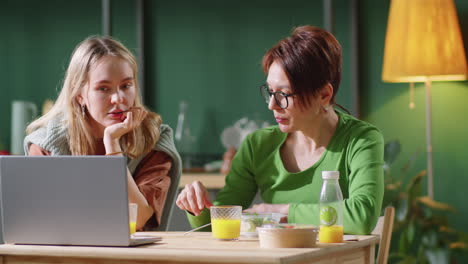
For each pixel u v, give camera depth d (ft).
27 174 5.23
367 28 13.44
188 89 14.43
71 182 5.10
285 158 7.00
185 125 14.28
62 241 5.19
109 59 7.21
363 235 5.92
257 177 7.15
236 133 13.83
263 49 14.03
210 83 14.34
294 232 4.88
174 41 14.48
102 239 5.07
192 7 14.42
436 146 13.10
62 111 7.73
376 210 6.03
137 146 7.52
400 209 11.77
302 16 13.80
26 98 15.05
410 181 12.98
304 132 6.81
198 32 14.39
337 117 6.91
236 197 7.20
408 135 13.21
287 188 6.84
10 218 5.33
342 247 5.09
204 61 14.37
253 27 14.10
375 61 13.41
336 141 6.70
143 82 14.28
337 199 5.29
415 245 12.88
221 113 14.28
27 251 5.10
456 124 12.99
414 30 11.75
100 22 14.65
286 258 4.35
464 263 12.66
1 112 15.12
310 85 6.29
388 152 12.24
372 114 13.42
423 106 13.15
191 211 6.69
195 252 4.63
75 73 7.32
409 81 12.39
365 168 6.36
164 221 7.94
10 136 15.08
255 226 5.79
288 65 6.26
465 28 12.73
